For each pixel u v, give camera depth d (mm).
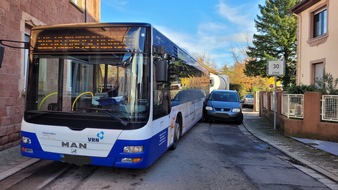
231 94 16453
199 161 7363
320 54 17109
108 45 5465
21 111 8586
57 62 5621
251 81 52906
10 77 8086
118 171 6266
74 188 5234
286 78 38469
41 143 5504
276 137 11156
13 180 5586
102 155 5266
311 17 18297
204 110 15328
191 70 10906
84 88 5469
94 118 5320
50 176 5844
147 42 5430
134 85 5352
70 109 5477
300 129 10992
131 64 5391
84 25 5539
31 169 6250
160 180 5785
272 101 15539
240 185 5656
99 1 15820
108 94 5395
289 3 38656
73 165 6559
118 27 5457
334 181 6113
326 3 16469
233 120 14875
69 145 5371
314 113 10680
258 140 10750
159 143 6246
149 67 5434
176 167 6734
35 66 5695
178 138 8875
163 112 6570
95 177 5855
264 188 5555
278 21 38688
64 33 5602
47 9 10164
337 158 7930
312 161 7578
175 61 7922
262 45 39781
